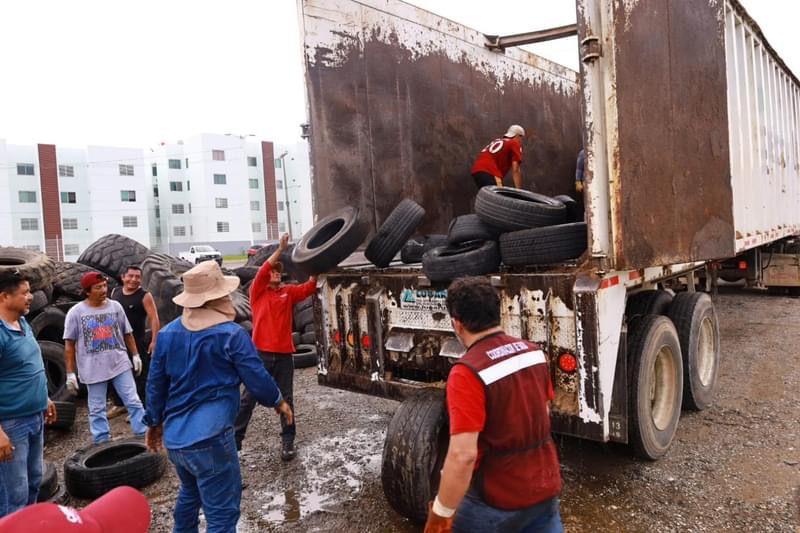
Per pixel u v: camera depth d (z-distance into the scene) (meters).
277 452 4.69
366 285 4.27
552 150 8.13
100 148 53.41
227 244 60.41
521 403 2.01
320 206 5.01
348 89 5.28
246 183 61.44
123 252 8.03
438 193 6.17
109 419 5.94
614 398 3.72
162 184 61.41
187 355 2.81
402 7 5.84
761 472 3.86
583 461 4.15
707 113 4.33
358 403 5.92
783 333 7.97
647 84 3.49
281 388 4.50
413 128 5.91
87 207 53.91
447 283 3.79
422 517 3.18
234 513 2.86
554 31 6.50
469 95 6.60
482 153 6.45
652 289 4.56
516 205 3.73
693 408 4.97
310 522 3.52
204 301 2.86
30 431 3.26
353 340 4.36
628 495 3.62
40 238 51.16
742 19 5.84
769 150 7.17
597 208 3.18
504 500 2.01
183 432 2.76
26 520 0.88
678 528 3.22
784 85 8.05
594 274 3.22
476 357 2.02
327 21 5.12
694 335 4.76
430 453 3.14
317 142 5.00
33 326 6.18
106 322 4.95
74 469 4.04
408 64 5.87
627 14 3.30
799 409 5.01
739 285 12.42
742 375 6.13
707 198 4.30
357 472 4.23
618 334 3.45
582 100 3.20
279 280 4.60
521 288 3.49
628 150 3.27
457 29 6.46
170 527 3.57
